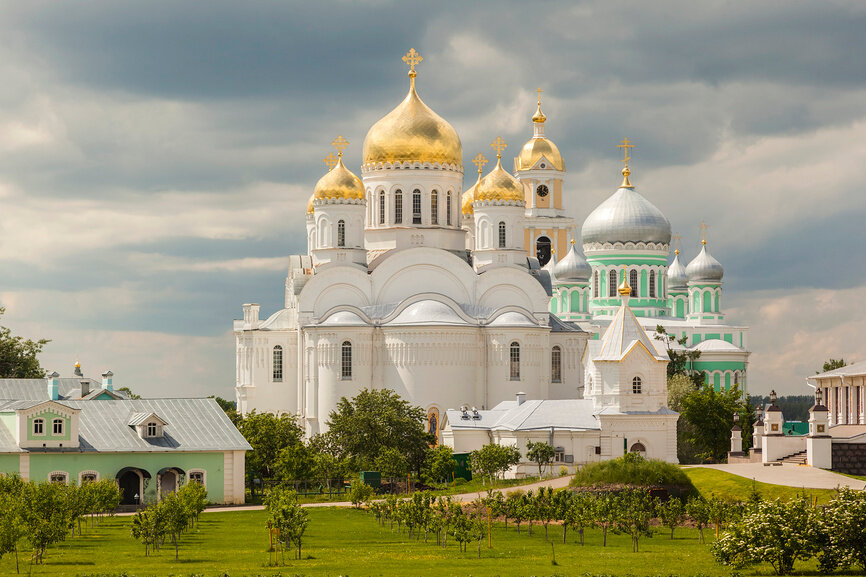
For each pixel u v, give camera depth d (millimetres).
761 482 100125
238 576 73062
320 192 161625
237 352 168250
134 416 116625
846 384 122812
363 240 162500
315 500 118688
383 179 164375
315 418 155625
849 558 71250
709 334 197000
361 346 155125
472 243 184750
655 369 131875
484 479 127375
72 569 76875
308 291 159375
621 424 129750
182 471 113750
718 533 89062
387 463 124688
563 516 88625
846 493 73938
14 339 164750
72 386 136000
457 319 156250
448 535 93375
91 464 111250
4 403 118312
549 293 166125
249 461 125000
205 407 120125
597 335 172625
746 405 145750
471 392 155625
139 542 89750
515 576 72688
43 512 82000
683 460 142625
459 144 166875
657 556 81250
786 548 71938
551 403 134625
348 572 74688
